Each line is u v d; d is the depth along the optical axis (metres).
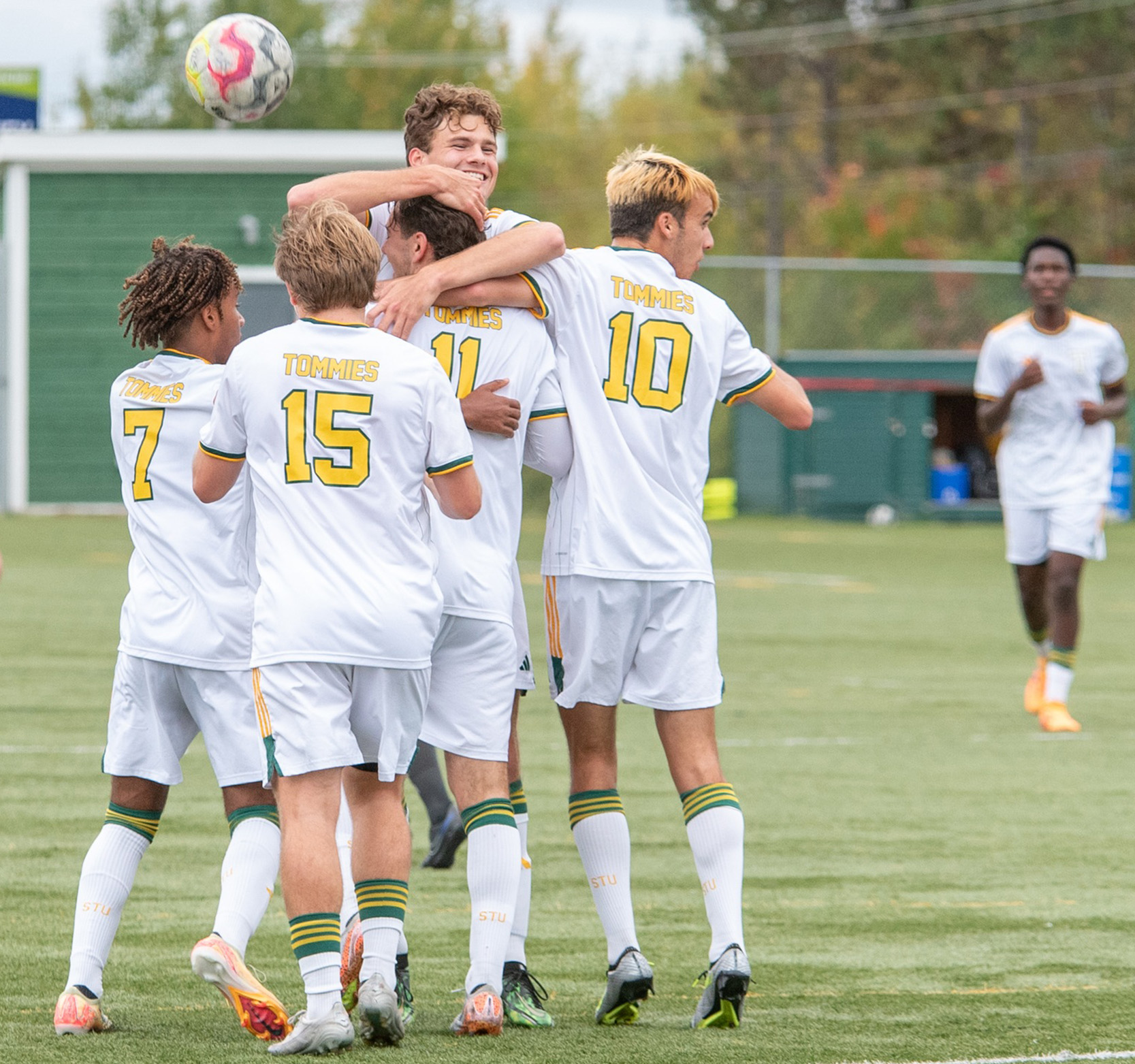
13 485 93.88
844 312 117.81
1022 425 34.09
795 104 186.12
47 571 60.72
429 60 182.00
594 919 18.58
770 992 15.45
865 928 18.06
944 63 170.00
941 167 172.62
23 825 22.55
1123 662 44.41
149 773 14.37
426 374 13.67
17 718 31.64
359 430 13.47
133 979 15.68
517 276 15.11
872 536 94.94
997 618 54.25
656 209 15.78
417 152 15.78
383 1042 13.44
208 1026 13.99
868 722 33.84
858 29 182.50
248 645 14.23
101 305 93.69
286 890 13.27
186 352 14.73
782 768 28.61
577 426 15.34
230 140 91.94
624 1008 14.39
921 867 21.20
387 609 13.35
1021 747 30.92
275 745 13.25
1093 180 163.75
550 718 34.19
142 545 14.48
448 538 14.56
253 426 13.59
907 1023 14.23
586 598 15.21
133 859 14.51
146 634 14.20
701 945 17.52
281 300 30.52
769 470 111.06
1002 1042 13.57
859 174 176.50
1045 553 34.16
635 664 15.44
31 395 93.75
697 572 15.48
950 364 109.88
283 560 13.44
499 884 14.23
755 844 22.56
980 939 17.56
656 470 15.46
